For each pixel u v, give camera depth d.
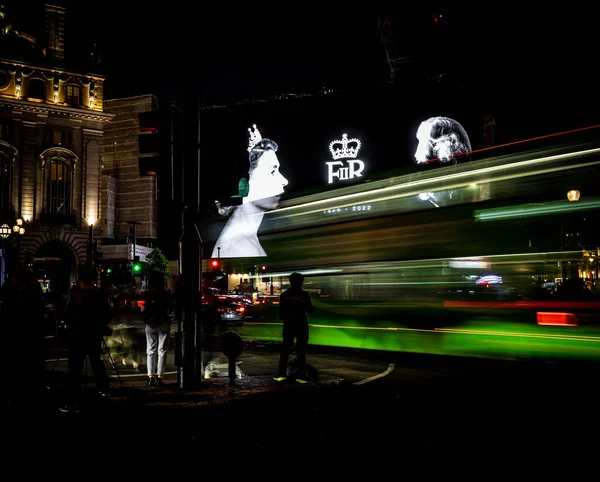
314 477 5.20
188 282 9.92
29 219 57.50
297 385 10.23
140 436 6.70
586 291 10.86
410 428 7.07
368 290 15.51
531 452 6.00
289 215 18.09
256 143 48.94
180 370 9.89
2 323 9.48
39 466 5.55
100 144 62.38
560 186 10.84
